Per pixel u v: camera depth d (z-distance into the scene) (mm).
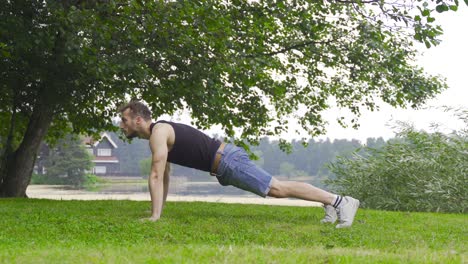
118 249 4836
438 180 14625
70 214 8391
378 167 15727
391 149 16281
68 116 17188
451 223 8648
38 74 14516
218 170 7398
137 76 13680
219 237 6305
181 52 14195
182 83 14453
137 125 7430
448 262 4430
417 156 15352
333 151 83562
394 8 13062
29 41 13109
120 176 89000
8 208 9734
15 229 6617
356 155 16438
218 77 14648
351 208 7414
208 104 15133
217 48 14125
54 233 6387
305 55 18281
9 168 16016
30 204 11039
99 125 17078
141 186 53781
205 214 8766
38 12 13742
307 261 4371
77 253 4586
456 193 14383
